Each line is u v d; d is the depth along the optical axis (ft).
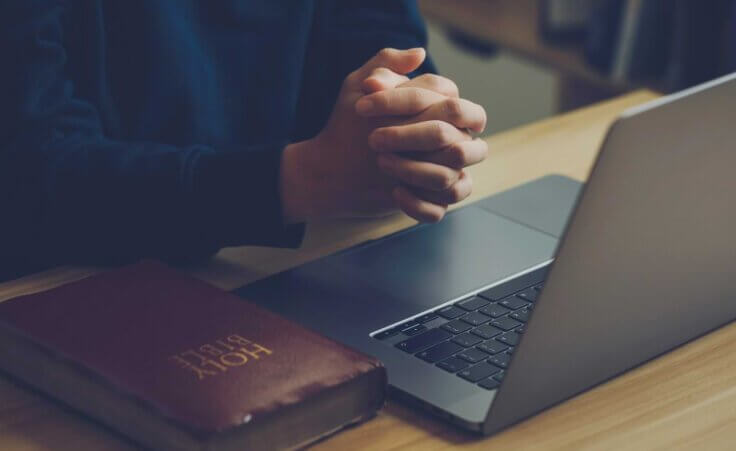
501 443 2.85
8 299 3.40
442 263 3.66
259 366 2.86
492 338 3.22
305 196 3.73
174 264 3.83
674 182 2.79
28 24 3.91
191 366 2.86
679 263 3.01
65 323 3.08
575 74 8.78
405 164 3.64
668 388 3.06
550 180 4.29
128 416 2.80
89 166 3.84
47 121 3.92
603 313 2.88
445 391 2.97
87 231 3.81
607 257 2.76
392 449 2.84
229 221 3.72
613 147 2.55
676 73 8.16
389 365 3.09
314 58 4.93
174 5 4.48
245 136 4.79
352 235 4.01
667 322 3.12
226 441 2.64
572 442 2.85
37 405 3.03
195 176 3.75
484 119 3.77
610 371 3.05
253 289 3.53
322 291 3.51
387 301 3.44
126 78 4.43
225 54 4.66
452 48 11.56
